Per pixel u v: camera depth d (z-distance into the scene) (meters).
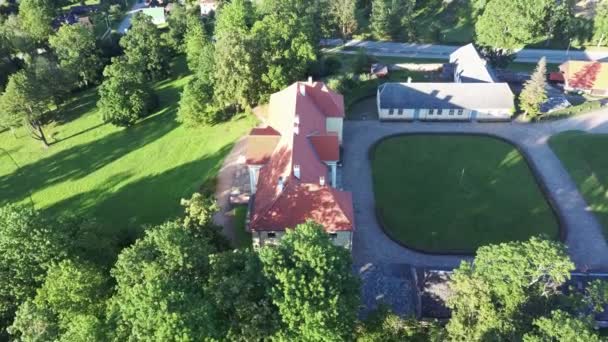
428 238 58.59
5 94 88.06
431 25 126.75
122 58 114.75
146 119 97.06
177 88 111.25
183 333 30.14
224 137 81.94
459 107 82.06
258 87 86.38
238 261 38.50
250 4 119.25
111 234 53.41
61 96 108.88
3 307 40.62
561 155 72.75
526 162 71.38
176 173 75.56
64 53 116.25
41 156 90.94
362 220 61.66
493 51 103.56
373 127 82.31
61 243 43.34
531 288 34.34
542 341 29.59
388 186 67.81
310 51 89.19
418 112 83.31
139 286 32.50
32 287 41.38
